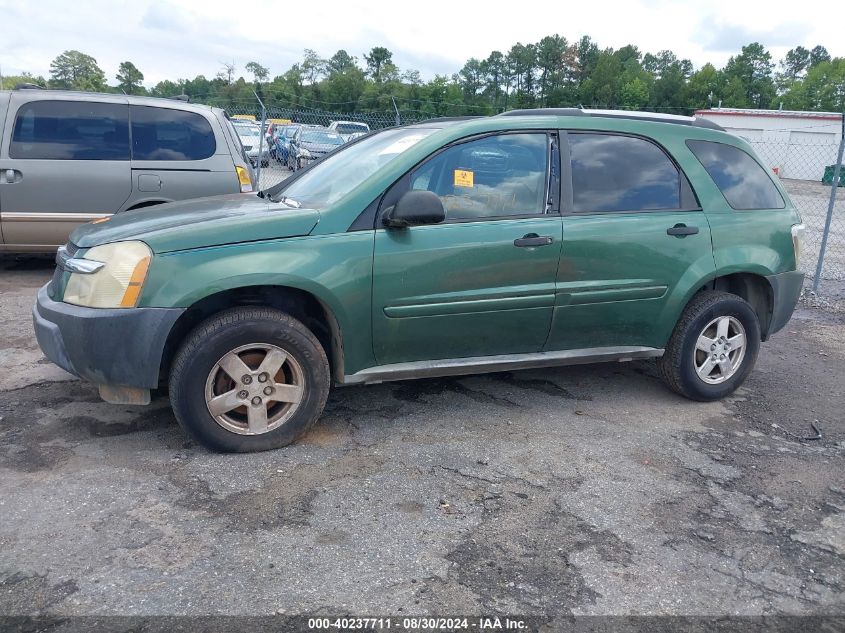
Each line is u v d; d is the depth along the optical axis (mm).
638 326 4355
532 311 4035
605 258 4125
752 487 3549
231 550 2791
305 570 2691
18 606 2426
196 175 7324
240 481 3328
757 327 4672
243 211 3809
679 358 4504
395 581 2652
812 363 5812
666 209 4340
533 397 4633
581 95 83562
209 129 7441
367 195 3705
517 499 3299
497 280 3910
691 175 4441
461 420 4191
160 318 3352
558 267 4027
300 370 3621
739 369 4695
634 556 2895
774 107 92688
